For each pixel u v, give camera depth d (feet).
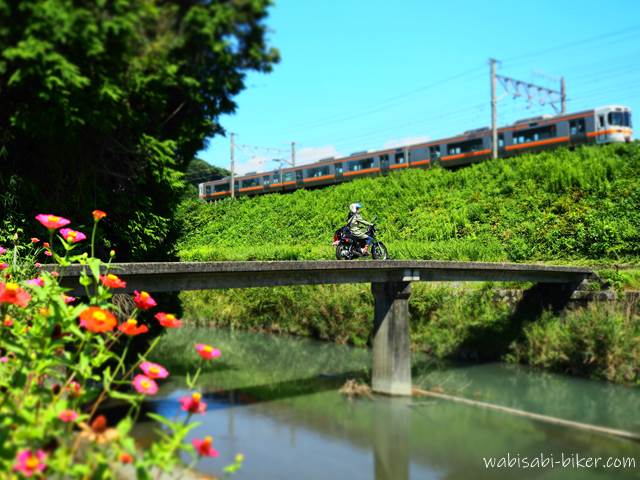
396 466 17.97
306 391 28.60
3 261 16.80
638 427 23.07
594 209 58.85
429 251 60.64
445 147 101.50
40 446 9.27
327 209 91.04
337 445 20.02
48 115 14.44
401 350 28.19
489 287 43.62
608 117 82.07
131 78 13.20
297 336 48.16
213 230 107.96
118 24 11.57
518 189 68.64
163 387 28.81
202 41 12.46
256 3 12.26
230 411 24.26
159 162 20.61
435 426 22.57
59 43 11.85
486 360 37.78
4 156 20.53
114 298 31.60
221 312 55.77
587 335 33.12
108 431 10.67
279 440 20.30
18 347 10.43
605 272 38.17
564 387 30.48
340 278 27.30
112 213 27.73
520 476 17.33
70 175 23.03
